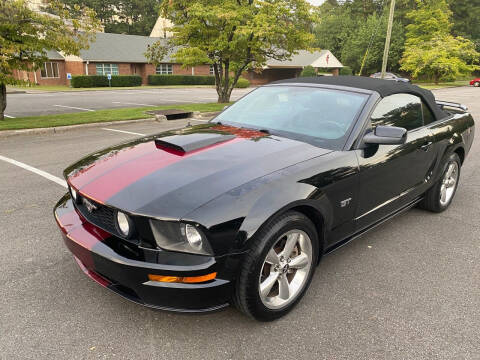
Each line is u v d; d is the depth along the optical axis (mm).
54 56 36406
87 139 8742
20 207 4387
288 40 16281
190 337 2375
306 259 2625
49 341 2307
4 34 9828
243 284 2242
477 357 2270
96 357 2193
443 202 4512
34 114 13812
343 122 3074
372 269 3246
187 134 3119
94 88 33562
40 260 3242
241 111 3666
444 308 2730
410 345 2357
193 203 2121
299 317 2596
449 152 4172
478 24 62656
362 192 3000
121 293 2305
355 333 2449
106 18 73000
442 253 3551
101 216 2389
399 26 51219
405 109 3578
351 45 55938
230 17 14797
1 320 2482
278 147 2814
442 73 45031
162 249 2109
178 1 15914
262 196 2260
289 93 3602
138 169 2508
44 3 10148
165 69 44125
